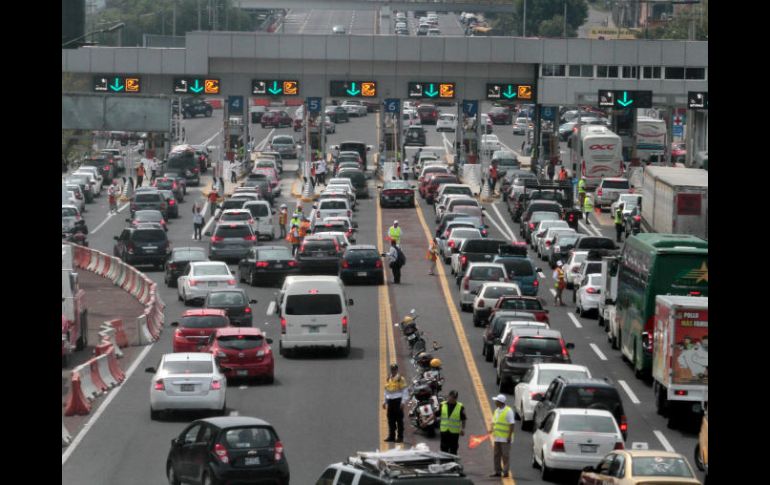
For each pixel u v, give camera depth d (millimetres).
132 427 110312
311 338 142750
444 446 96875
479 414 116188
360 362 140875
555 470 91625
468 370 135875
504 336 128375
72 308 143500
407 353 146000
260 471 85250
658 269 125312
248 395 123812
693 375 109062
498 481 91938
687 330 108875
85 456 99438
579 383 97625
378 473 68625
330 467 72375
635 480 74875
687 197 180500
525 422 110188
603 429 90062
